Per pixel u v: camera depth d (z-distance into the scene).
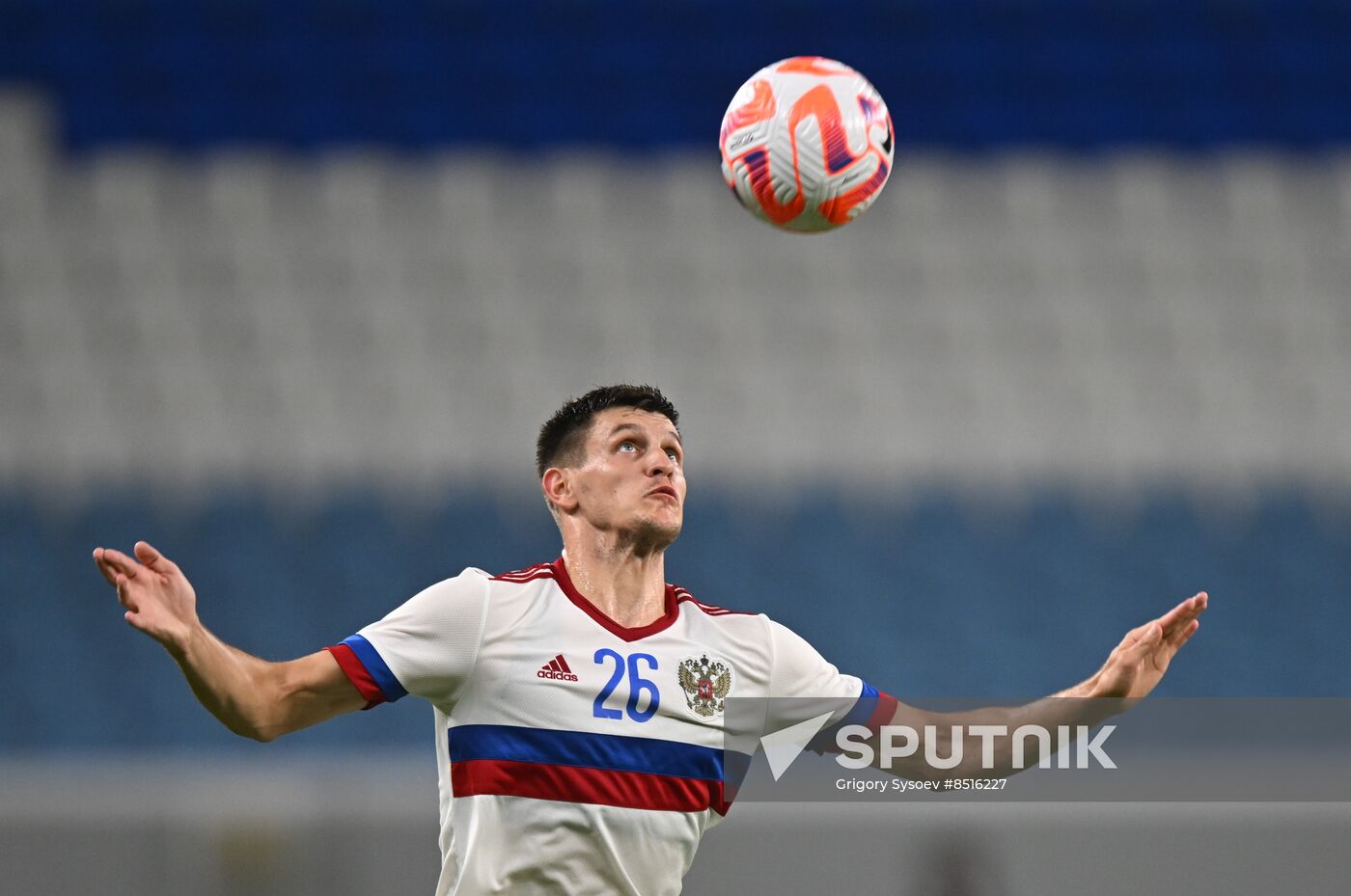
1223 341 58.84
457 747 13.61
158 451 53.25
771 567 52.00
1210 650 51.12
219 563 50.41
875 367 57.41
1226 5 68.06
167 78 63.34
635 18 66.94
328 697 13.15
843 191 14.80
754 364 57.22
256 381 55.28
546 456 14.66
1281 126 65.88
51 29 63.78
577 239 59.97
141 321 56.41
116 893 26.83
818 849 24.55
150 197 59.41
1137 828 24.50
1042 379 57.50
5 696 47.53
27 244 57.81
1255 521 54.00
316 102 63.53
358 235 59.28
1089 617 51.59
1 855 26.81
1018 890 24.27
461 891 13.38
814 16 67.38
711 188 61.94
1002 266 60.44
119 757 46.66
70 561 50.16
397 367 56.03
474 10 66.38
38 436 53.38
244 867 26.94
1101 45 67.56
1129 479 55.09
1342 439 56.69
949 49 67.00
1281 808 24.56
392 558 51.09
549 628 13.70
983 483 54.56
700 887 24.56
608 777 13.39
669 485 14.12
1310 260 61.19
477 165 61.97
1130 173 63.62
